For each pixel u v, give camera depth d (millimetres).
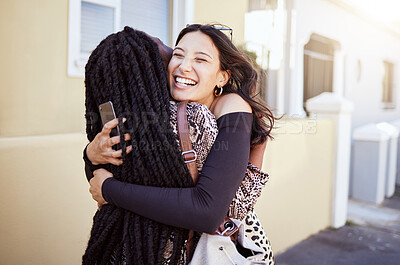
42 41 2762
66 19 2881
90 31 3176
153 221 1177
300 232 4379
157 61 1229
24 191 2184
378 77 10031
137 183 1175
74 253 2424
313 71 7984
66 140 2365
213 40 1313
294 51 6641
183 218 1112
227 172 1131
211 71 1296
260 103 1367
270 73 6578
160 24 3846
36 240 2246
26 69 2689
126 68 1179
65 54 2891
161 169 1144
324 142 4676
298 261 3861
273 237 3934
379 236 4746
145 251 1170
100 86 1231
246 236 1400
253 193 1327
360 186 6484
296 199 4246
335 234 4695
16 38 2633
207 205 1108
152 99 1174
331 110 4828
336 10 7844
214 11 4176
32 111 2734
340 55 8258
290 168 4109
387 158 6895
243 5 4520
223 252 1202
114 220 1208
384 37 10195
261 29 6668
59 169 2336
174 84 1297
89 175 1324
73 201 2410
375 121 9969
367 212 5848
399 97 11477
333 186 4891
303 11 6812
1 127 2582
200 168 1192
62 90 2893
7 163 2111
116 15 3350
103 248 1233
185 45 1297
